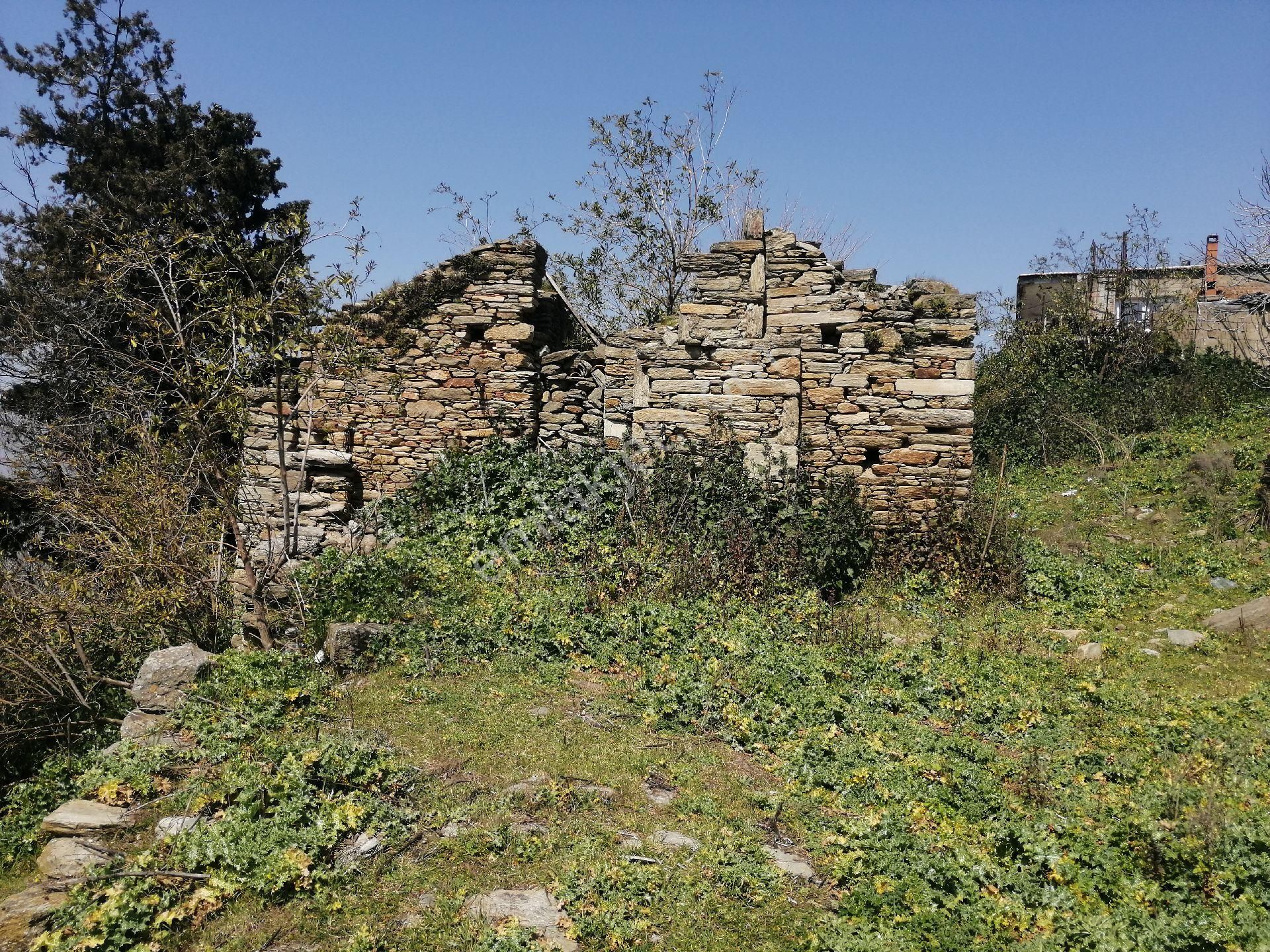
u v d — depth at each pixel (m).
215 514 9.75
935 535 11.37
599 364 12.95
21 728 9.02
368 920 4.99
